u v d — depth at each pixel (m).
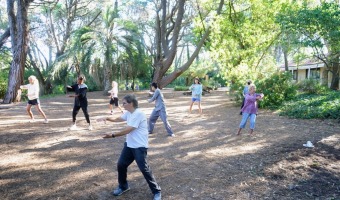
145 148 4.10
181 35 35.41
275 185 4.82
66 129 8.98
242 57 17.61
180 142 7.52
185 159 6.11
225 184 4.82
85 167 5.55
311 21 11.66
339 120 10.12
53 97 23.67
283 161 5.90
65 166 5.60
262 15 18.12
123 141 7.50
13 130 8.76
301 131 8.67
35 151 6.57
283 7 16.53
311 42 12.06
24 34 18.98
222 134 8.44
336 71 20.34
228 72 16.53
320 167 5.62
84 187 4.64
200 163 5.85
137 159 4.06
